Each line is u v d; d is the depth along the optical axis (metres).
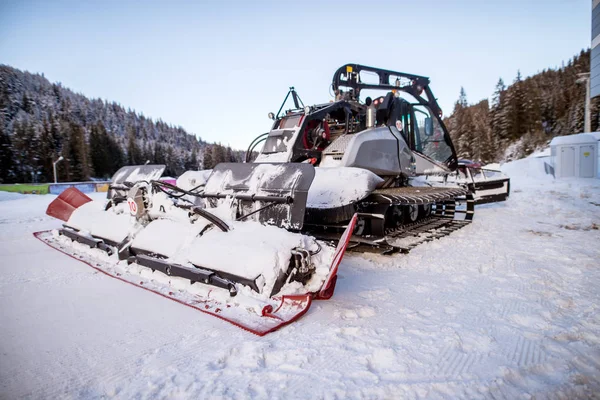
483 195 9.57
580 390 1.89
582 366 2.11
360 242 4.46
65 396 1.85
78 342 2.40
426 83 8.31
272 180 3.69
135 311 2.89
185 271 3.19
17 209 11.17
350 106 6.23
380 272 4.03
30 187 17.47
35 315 2.83
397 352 2.25
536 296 3.23
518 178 18.62
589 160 15.10
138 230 4.01
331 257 3.22
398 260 4.51
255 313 2.70
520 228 6.68
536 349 2.30
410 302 3.11
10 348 2.33
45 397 1.84
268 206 3.59
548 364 2.12
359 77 7.38
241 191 3.91
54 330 2.58
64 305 3.02
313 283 3.07
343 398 1.82
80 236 4.75
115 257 4.11
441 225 6.62
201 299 3.00
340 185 4.32
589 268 4.05
